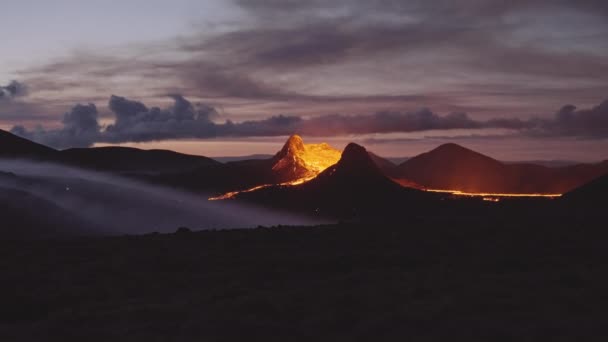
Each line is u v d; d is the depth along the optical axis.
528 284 22.33
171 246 32.41
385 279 23.69
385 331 17.36
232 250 31.25
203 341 16.94
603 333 16.84
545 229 35.72
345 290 21.98
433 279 23.31
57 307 22.11
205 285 24.39
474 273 24.92
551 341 16.34
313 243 32.88
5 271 26.95
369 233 35.69
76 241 34.34
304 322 18.42
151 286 24.23
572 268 25.11
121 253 30.84
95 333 17.88
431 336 16.94
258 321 18.30
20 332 18.45
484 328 17.25
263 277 25.30
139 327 18.31
